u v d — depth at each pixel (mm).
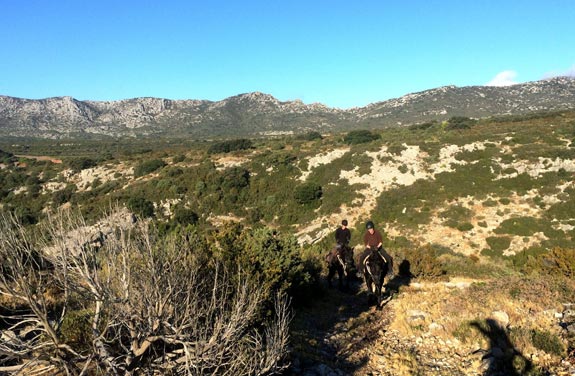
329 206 39562
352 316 9953
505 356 6680
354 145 53656
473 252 27922
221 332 4750
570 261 11891
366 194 40250
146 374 4391
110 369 4133
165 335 4523
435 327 8109
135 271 4789
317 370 6316
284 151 57125
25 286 4191
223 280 5734
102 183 53844
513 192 34500
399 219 34469
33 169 62812
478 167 39469
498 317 7973
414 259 13938
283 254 10102
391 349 7629
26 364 4020
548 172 35500
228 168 49188
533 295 9125
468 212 32938
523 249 26531
